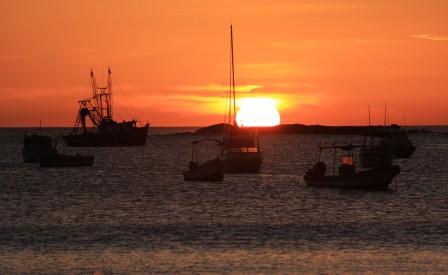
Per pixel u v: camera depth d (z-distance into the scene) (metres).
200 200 183.25
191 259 106.25
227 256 108.25
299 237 124.38
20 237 125.81
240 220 145.88
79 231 132.25
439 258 105.94
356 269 99.38
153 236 126.25
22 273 98.31
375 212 157.12
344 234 127.38
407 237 124.06
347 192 195.62
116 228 135.75
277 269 99.81
